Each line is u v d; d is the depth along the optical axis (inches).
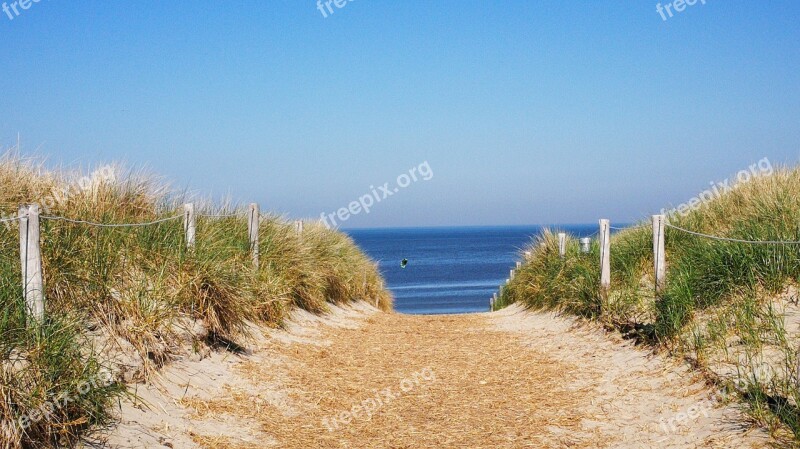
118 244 304.2
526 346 429.4
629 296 410.3
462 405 294.8
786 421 212.7
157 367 272.8
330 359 384.5
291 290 477.1
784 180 465.1
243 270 402.6
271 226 498.9
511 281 738.8
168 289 313.3
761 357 265.9
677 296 343.0
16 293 213.5
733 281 339.3
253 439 241.9
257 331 394.0
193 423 243.0
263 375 323.0
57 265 259.0
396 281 2331.4
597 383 315.0
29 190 325.4
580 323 446.9
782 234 350.6
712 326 308.5
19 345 201.2
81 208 319.3
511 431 257.3
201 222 405.7
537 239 650.8
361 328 524.7
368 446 242.8
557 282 522.0
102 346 248.5
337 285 617.9
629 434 242.5
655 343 340.2
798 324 291.1
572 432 252.1
